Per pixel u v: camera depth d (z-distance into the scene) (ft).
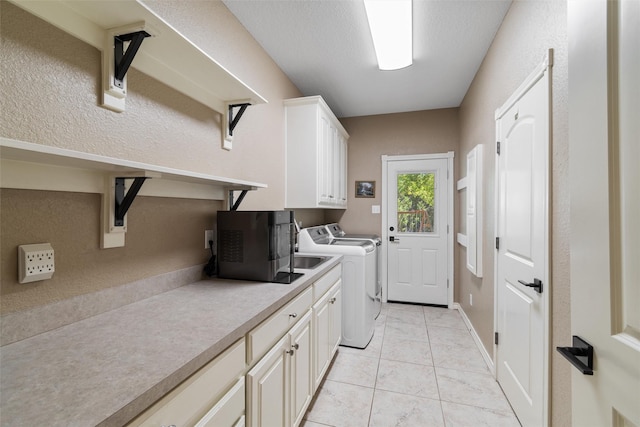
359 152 13.60
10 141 2.14
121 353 2.63
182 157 4.92
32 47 2.94
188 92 4.95
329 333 6.97
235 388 3.27
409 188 13.05
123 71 3.64
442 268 12.59
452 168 12.41
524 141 5.39
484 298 8.07
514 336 5.84
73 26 3.21
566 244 4.07
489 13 6.49
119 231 3.79
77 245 3.38
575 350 2.27
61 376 2.26
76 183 3.32
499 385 6.72
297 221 10.52
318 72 9.18
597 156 2.11
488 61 7.86
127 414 1.95
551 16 4.48
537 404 4.85
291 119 9.10
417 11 6.44
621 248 1.91
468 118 10.43
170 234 4.74
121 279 3.90
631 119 1.82
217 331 3.10
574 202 2.40
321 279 6.37
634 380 1.76
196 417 2.69
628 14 1.85
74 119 3.31
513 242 5.90
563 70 4.17
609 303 1.98
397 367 7.54
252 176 7.20
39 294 3.01
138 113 4.12
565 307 4.10
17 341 2.82
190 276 5.11
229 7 6.24
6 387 2.11
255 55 7.41
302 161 9.01
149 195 4.28
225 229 5.40
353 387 6.69
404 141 13.07
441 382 6.88
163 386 2.23
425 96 11.24
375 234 13.38
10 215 2.80
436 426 5.49
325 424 5.54
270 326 4.01
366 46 7.74
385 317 11.19
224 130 5.93
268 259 5.15
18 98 2.83
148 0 4.33
